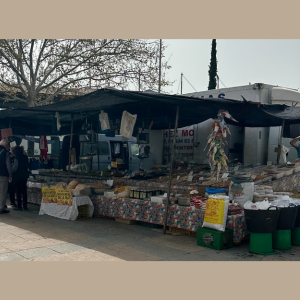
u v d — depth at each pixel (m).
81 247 5.28
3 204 8.19
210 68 30.17
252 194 5.92
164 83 14.14
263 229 4.92
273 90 9.10
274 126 9.53
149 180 8.91
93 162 13.75
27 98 13.83
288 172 7.82
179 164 10.70
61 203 7.61
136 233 6.23
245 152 9.95
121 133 7.20
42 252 4.98
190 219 5.82
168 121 9.49
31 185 9.55
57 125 8.78
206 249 5.21
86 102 7.07
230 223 5.35
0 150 8.15
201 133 10.80
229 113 7.24
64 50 13.90
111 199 7.36
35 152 16.69
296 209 5.29
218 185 6.66
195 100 5.93
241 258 4.75
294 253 5.07
